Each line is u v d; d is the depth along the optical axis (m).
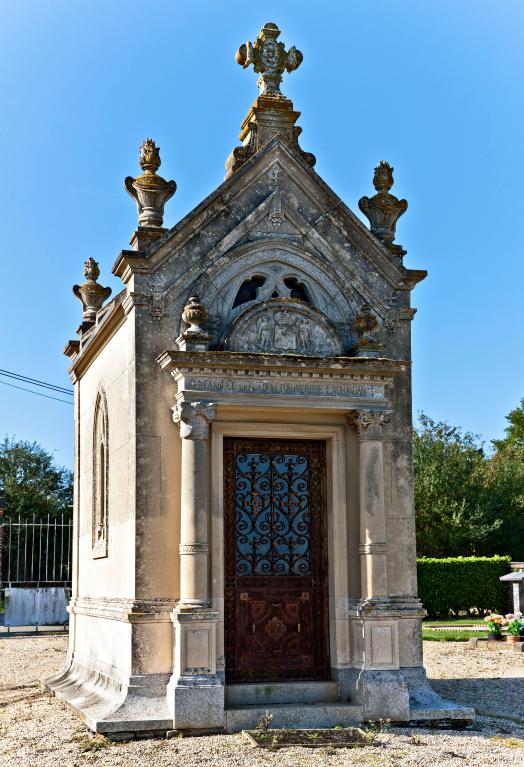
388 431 12.40
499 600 32.00
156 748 9.76
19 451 43.56
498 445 60.44
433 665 17.94
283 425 11.79
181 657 10.59
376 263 12.74
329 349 12.10
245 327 11.83
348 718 10.98
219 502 11.44
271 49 13.09
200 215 12.07
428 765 9.04
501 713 12.11
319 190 12.55
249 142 12.87
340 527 11.86
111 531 12.84
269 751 9.57
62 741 10.14
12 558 37.75
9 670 17.39
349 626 11.67
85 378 16.11
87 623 14.00
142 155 12.23
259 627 11.69
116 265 12.14
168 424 11.54
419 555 42.34
